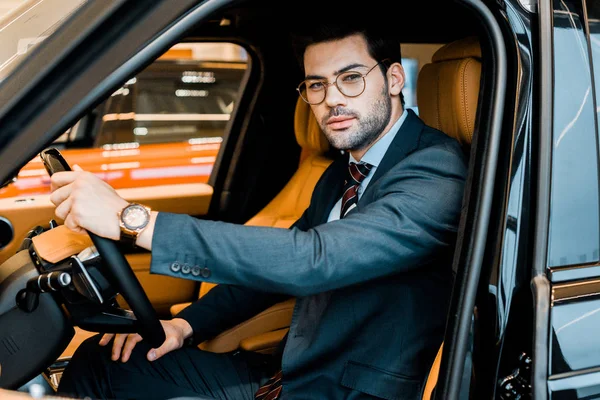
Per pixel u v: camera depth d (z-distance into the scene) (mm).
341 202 1666
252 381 1774
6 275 1389
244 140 2941
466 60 1591
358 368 1469
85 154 4586
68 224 1300
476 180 1249
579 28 1256
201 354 1792
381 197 1495
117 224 1286
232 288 1901
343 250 1362
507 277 1220
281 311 2174
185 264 1316
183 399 1564
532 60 1222
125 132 4852
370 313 1490
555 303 1208
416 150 1571
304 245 1354
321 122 1594
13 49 1037
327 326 1512
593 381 1215
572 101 1238
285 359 1556
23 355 1364
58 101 1000
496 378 1236
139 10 1007
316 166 2709
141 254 2715
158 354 1711
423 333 1466
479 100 1280
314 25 1545
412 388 1437
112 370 1669
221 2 1055
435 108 1688
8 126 995
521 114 1214
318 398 1500
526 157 1220
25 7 1085
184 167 4781
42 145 1004
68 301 1363
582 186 1246
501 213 1222
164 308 2773
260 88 2873
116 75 1010
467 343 1236
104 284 1333
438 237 1442
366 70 1542
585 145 1249
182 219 1325
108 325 1391
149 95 5086
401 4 1828
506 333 1227
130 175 4648
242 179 2969
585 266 1253
